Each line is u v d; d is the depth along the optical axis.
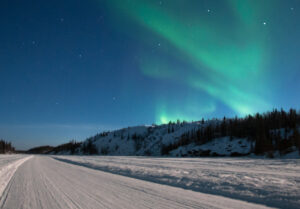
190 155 89.62
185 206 5.17
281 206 5.50
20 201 5.82
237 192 7.18
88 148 190.88
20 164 24.58
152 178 11.37
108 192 7.07
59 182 9.66
